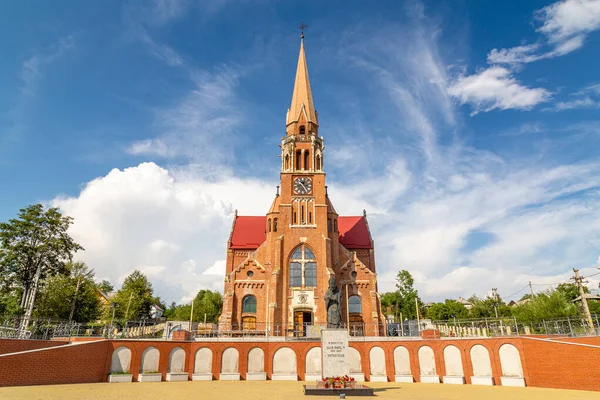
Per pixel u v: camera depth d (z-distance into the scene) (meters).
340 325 52.72
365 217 75.19
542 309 59.19
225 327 55.31
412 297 96.75
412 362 42.16
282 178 63.41
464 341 41.06
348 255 62.56
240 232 73.19
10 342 30.17
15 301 66.31
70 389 27.27
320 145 66.94
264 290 58.16
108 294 116.06
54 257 64.06
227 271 68.31
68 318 62.50
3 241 60.03
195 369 40.62
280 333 54.59
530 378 36.91
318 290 57.41
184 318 105.56
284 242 59.78
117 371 36.31
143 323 52.50
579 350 34.03
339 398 27.03
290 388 32.78
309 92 73.00
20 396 22.70
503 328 49.69
